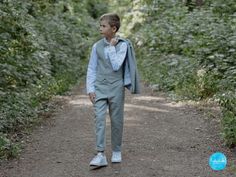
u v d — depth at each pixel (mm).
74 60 15438
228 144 5598
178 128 6680
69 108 8539
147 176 4770
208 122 6879
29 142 6039
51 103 8859
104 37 5039
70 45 15742
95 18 29656
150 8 17203
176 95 9125
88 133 6527
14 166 5109
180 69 10258
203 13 12164
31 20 10172
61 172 4930
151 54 14523
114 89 4965
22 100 7320
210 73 8977
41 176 4824
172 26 13578
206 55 9516
